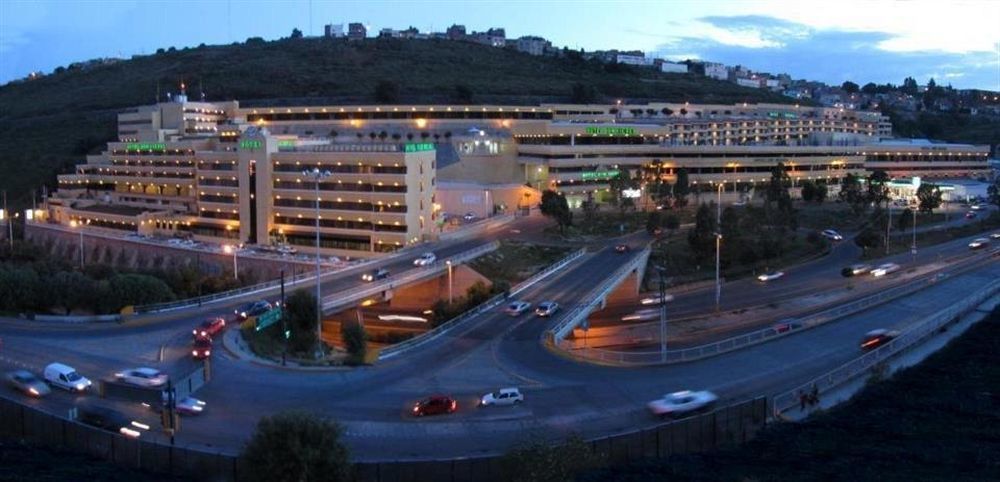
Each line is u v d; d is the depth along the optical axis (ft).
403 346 315.37
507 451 193.98
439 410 237.04
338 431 176.45
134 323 345.31
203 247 611.06
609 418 235.40
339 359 301.02
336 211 603.67
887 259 560.20
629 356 302.04
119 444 200.44
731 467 198.39
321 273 476.95
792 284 503.20
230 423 229.04
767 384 265.54
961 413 234.58
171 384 233.35
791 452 208.33
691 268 545.85
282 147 646.74
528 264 532.73
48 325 339.36
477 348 312.50
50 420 211.20
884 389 256.32
